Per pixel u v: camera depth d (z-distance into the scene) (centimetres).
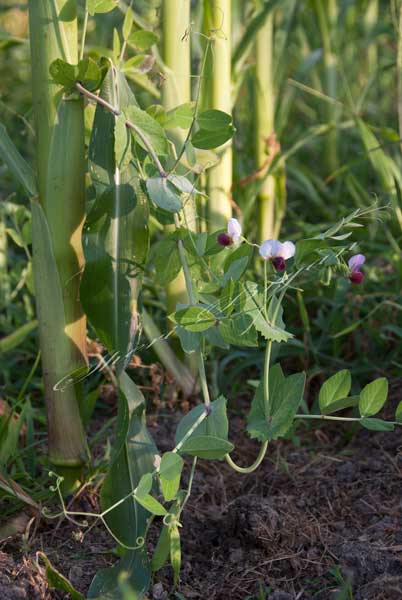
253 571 182
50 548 189
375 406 171
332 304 266
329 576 178
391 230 315
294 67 422
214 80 238
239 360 266
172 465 162
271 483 216
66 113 175
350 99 344
